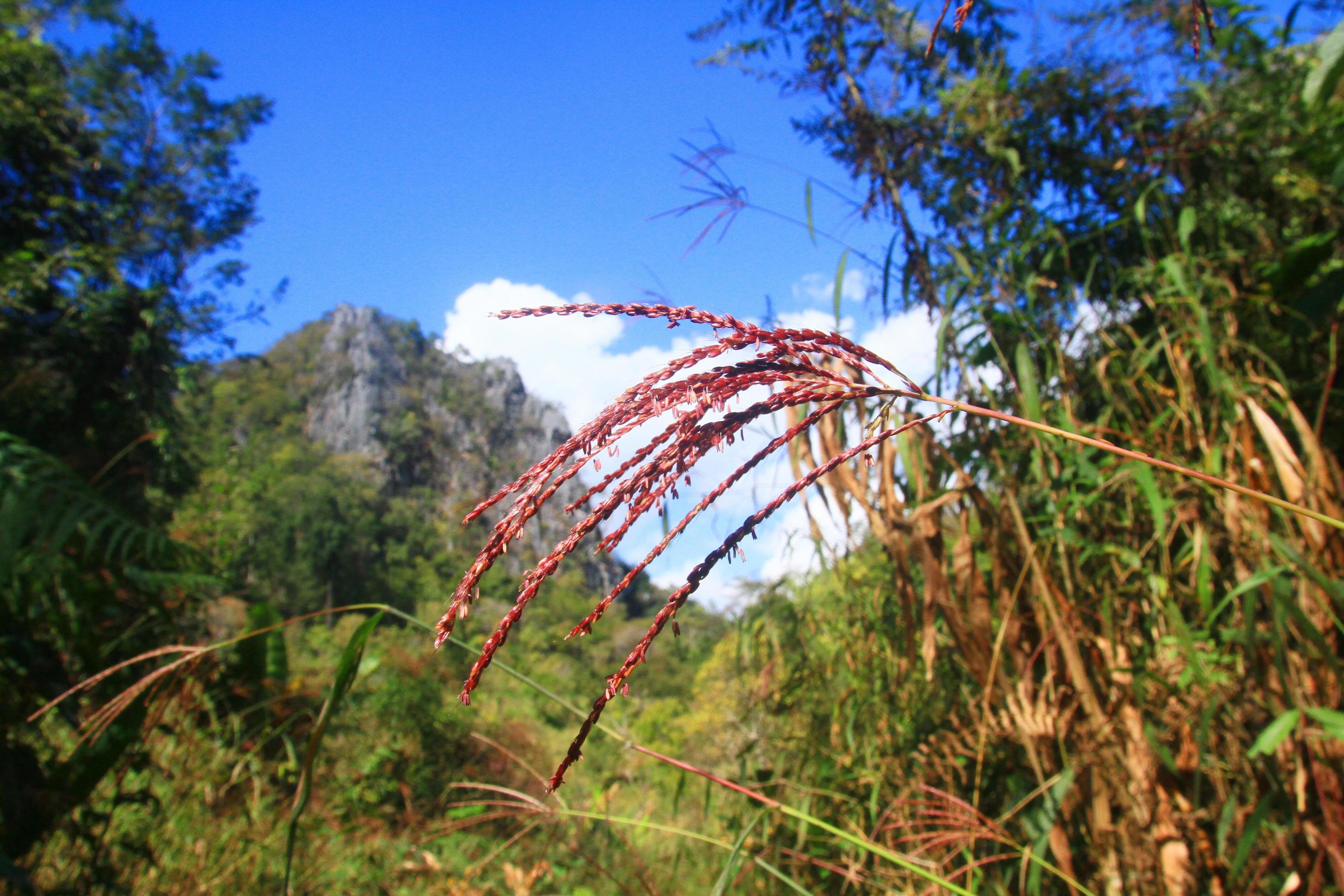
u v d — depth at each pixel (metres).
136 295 12.74
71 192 13.69
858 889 2.67
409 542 67.69
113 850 2.90
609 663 22.70
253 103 16.61
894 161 3.38
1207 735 2.03
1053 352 2.86
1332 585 1.71
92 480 3.83
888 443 2.68
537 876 2.57
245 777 3.73
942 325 2.67
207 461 16.42
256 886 3.24
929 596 2.50
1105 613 2.31
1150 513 2.57
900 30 3.49
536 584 0.78
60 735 2.96
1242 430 2.13
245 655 4.10
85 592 2.46
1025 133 3.36
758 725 3.74
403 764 6.53
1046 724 2.23
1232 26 3.23
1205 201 3.26
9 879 1.94
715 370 0.85
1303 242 2.56
